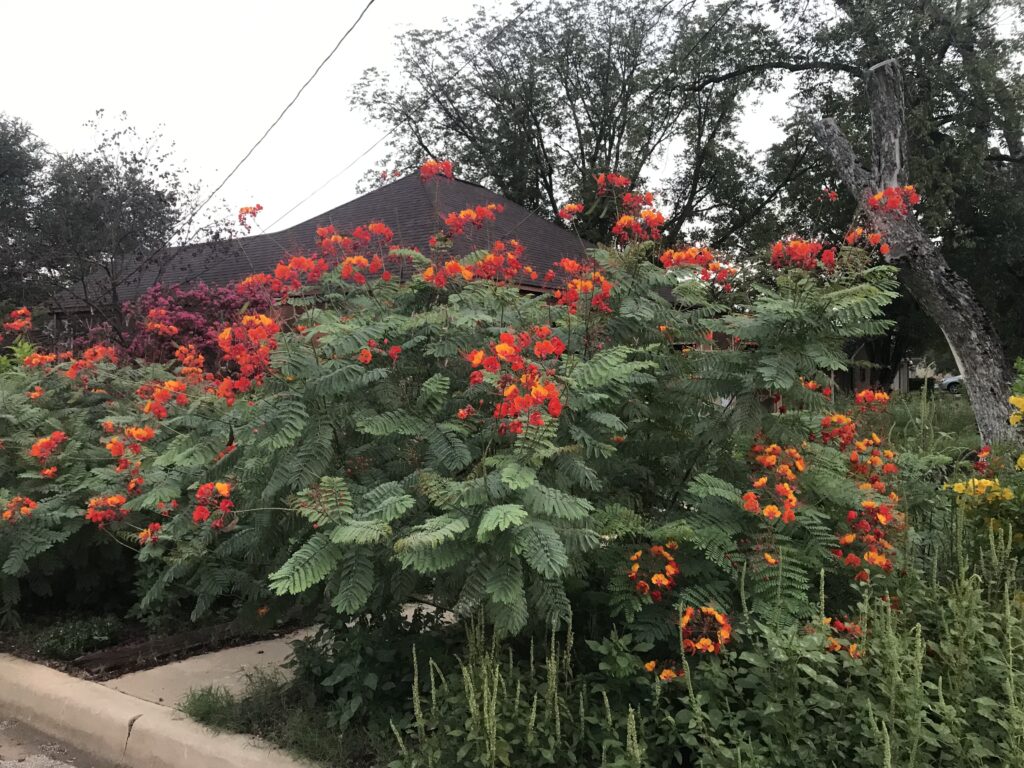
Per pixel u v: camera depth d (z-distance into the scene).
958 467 4.51
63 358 7.18
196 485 3.81
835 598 3.33
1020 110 18.19
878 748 2.28
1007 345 21.95
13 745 3.85
